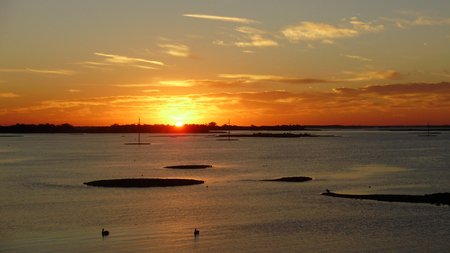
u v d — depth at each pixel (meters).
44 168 121.12
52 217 57.53
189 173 106.06
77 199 69.62
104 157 164.00
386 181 90.38
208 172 108.12
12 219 56.47
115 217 57.53
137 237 48.84
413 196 69.31
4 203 66.69
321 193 74.56
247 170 112.69
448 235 49.22
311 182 88.56
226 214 59.03
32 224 54.03
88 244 46.25
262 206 63.84
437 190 78.19
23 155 177.00
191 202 67.00
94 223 54.50
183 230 51.53
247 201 67.62
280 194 73.75
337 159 148.00
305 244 46.56
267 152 187.38
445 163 132.00
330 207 62.91
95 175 103.06
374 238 48.38
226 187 81.50
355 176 99.25
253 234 49.91
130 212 60.25
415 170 112.00
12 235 49.44
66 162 141.62
